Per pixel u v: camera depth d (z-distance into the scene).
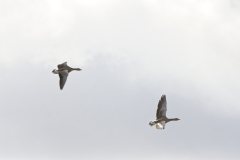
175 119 67.12
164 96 67.44
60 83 75.56
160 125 66.12
